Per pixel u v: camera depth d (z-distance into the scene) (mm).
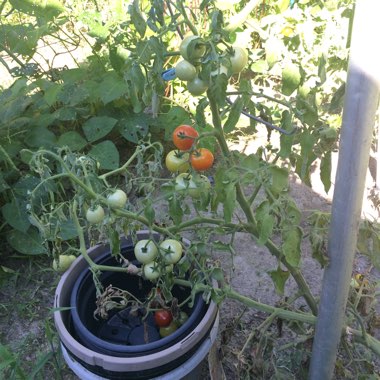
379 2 846
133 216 1251
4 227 2258
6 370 1692
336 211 1074
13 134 2357
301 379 1628
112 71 2559
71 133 2420
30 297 2043
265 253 2174
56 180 2322
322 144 1175
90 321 1476
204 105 1058
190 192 1175
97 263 1494
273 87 2844
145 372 1240
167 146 2719
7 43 2508
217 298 1299
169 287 1368
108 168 2395
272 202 1171
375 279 1994
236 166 1159
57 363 1695
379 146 2104
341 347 1600
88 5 3613
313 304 1442
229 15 2121
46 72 2738
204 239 1367
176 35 2635
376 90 923
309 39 1246
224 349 1562
